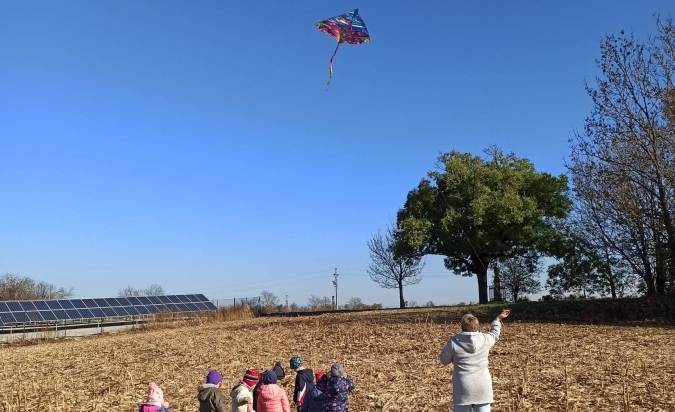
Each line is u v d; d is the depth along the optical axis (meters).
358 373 13.34
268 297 70.12
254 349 19.09
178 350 20.19
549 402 9.56
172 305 46.59
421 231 42.09
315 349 18.09
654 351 14.23
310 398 8.13
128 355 19.73
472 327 6.91
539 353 14.61
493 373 12.23
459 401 6.81
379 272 57.56
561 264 39.84
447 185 42.19
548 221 41.81
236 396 8.44
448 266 45.78
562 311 26.31
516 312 27.42
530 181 41.59
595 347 15.21
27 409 11.63
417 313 30.80
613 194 27.11
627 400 8.84
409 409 9.84
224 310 40.09
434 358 14.81
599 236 33.53
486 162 43.12
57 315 40.12
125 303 45.12
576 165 28.72
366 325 24.75
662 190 24.97
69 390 13.52
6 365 19.02
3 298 77.06
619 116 25.36
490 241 40.22
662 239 27.23
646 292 32.59
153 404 8.14
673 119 24.72
